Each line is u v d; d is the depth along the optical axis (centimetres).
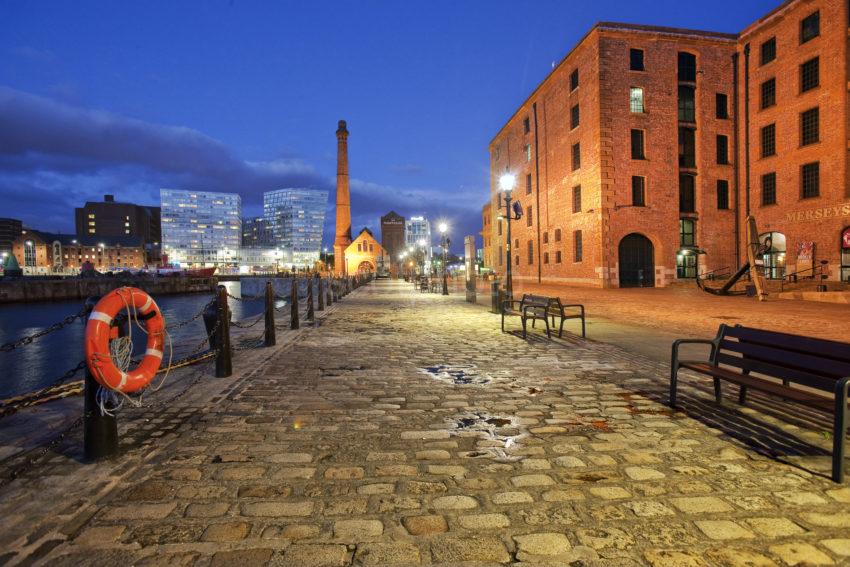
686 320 1278
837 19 2541
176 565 231
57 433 420
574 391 561
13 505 289
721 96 3253
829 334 981
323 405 511
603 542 248
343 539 253
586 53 3189
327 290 2070
